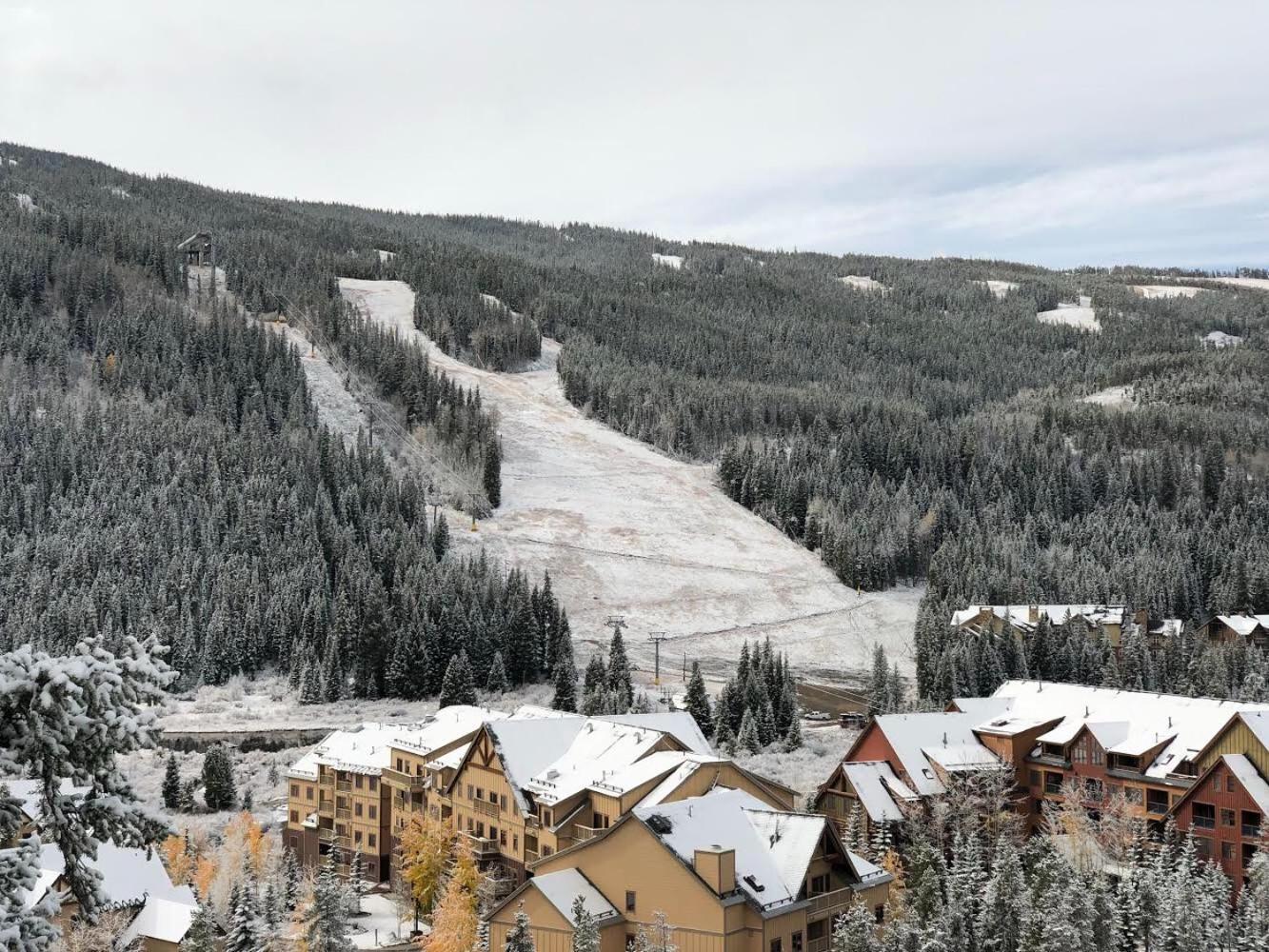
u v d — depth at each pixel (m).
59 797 19.06
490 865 79.06
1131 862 69.62
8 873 18.25
